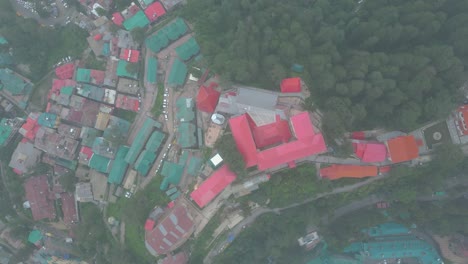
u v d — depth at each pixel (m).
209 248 103.75
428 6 94.50
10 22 111.31
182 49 105.94
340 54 99.19
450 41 93.56
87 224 104.62
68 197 111.44
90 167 110.19
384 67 90.88
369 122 96.69
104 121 109.12
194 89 104.88
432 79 89.75
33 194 111.44
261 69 97.56
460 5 94.31
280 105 95.75
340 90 90.25
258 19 96.12
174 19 110.50
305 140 90.94
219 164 96.38
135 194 103.94
